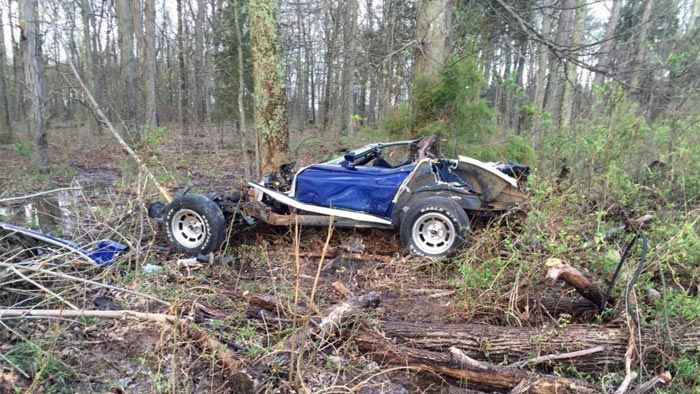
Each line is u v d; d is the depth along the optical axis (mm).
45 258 3732
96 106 5875
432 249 4559
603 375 2711
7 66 17969
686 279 3639
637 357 2809
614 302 3271
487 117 7562
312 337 2990
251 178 8344
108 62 18406
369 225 4906
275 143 6941
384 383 2752
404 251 4688
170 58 25109
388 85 9203
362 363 2908
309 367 2768
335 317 3115
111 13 18062
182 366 2783
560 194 4570
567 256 3467
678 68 6934
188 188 5516
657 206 4598
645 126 5773
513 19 7504
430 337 3061
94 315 3123
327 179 5000
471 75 7133
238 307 3436
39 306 3422
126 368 2811
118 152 13867
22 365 2709
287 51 14188
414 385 2805
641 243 3434
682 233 3180
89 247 4543
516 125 11203
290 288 3916
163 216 4887
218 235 4660
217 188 8945
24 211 6621
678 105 6723
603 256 3363
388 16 11469
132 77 13430
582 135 5738
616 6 12195
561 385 2559
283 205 5332
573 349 2885
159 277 4078
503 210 4797
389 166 5496
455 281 3938
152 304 3551
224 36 15828
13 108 18094
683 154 5133
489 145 7289
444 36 7277
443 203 4496
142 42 15609
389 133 7832
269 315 3330
